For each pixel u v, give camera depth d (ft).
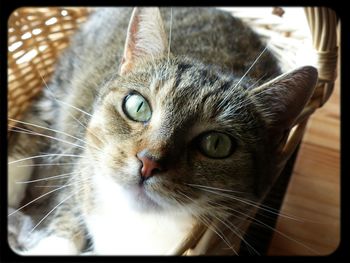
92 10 0.98
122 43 0.86
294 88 0.56
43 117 0.87
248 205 0.60
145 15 0.59
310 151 0.82
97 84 0.79
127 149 0.54
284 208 0.76
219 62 0.69
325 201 0.77
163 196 0.53
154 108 0.55
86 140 0.63
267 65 0.78
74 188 0.68
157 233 0.62
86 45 0.92
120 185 0.55
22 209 0.76
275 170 0.62
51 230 0.72
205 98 0.55
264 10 0.93
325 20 0.61
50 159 0.80
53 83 0.90
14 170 0.79
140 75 0.59
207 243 0.51
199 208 0.56
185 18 0.87
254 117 0.57
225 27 0.86
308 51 0.66
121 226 0.64
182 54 0.66
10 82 0.84
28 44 0.87
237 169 0.56
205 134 0.55
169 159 0.52
